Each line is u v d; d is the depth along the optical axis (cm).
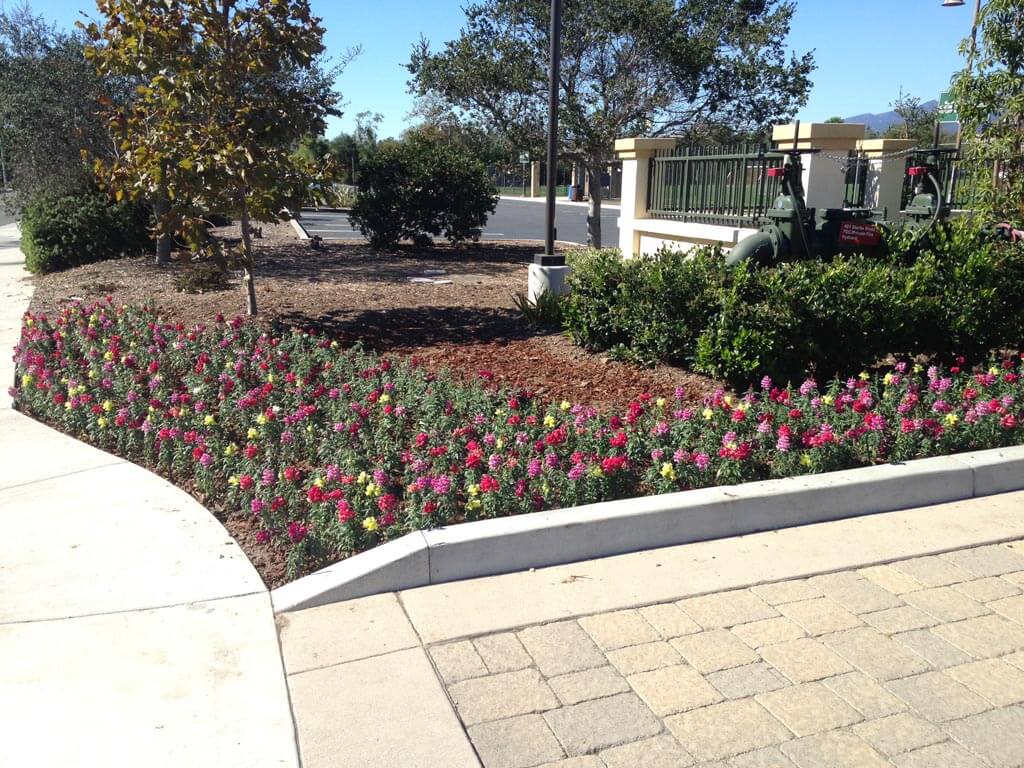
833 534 470
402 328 949
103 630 369
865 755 295
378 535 439
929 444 544
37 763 290
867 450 536
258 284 1272
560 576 421
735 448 497
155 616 380
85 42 1471
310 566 422
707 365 680
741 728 309
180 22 891
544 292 948
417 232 1817
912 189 1128
